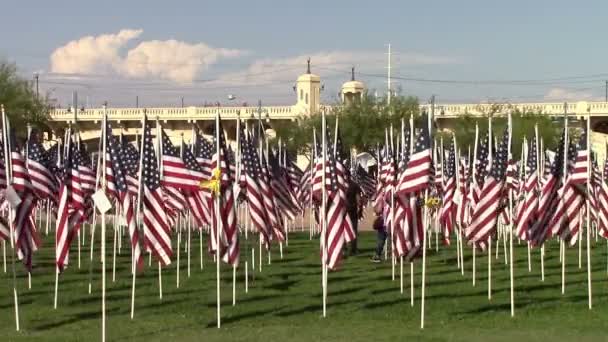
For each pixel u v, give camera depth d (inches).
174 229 1871.3
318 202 1268.5
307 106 3772.1
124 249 1574.8
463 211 1280.8
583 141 935.0
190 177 924.6
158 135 1180.5
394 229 992.9
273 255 1466.5
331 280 1142.3
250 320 848.9
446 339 750.5
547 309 909.2
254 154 974.4
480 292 1026.7
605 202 1047.6
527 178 1182.9
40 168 1044.5
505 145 915.4
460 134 2775.6
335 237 864.9
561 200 1025.5
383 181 1354.6
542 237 1051.3
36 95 2886.3
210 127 3649.1
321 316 867.4
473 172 1170.6
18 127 2760.8
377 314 876.6
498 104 3083.2
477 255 1469.0
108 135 895.1
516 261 1391.5
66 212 900.0
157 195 882.8
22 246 851.4
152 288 1070.4
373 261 1360.7
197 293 1024.9
